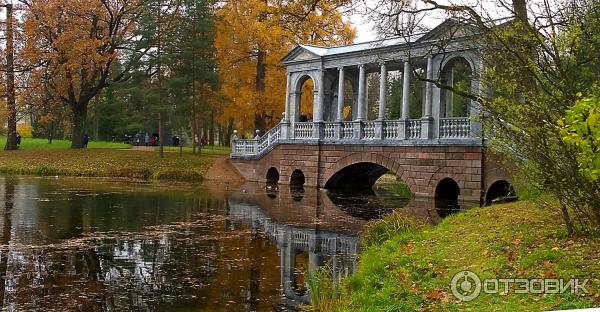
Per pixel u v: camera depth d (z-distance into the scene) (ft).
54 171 103.50
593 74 26.76
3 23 118.21
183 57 110.01
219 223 49.29
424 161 72.95
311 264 33.65
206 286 28.14
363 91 84.17
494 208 45.47
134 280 28.94
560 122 19.38
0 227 43.91
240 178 101.76
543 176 27.50
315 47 92.79
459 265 25.91
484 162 66.69
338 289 26.05
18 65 117.70
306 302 25.62
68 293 26.16
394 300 21.66
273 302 25.58
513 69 27.07
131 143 188.85
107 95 176.04
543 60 26.22
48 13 109.70
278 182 94.79
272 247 38.81
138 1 118.21
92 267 31.53
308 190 85.30
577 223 30.66
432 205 65.41
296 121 94.12
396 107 148.56
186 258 34.55
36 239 39.37
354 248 38.86
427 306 20.30
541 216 36.27
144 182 91.97
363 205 65.98
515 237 29.96
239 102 109.19
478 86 51.62
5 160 113.19
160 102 111.14
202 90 114.11
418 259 28.50
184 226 47.09
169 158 111.55
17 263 31.99
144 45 113.39
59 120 167.02
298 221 51.60
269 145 97.30
